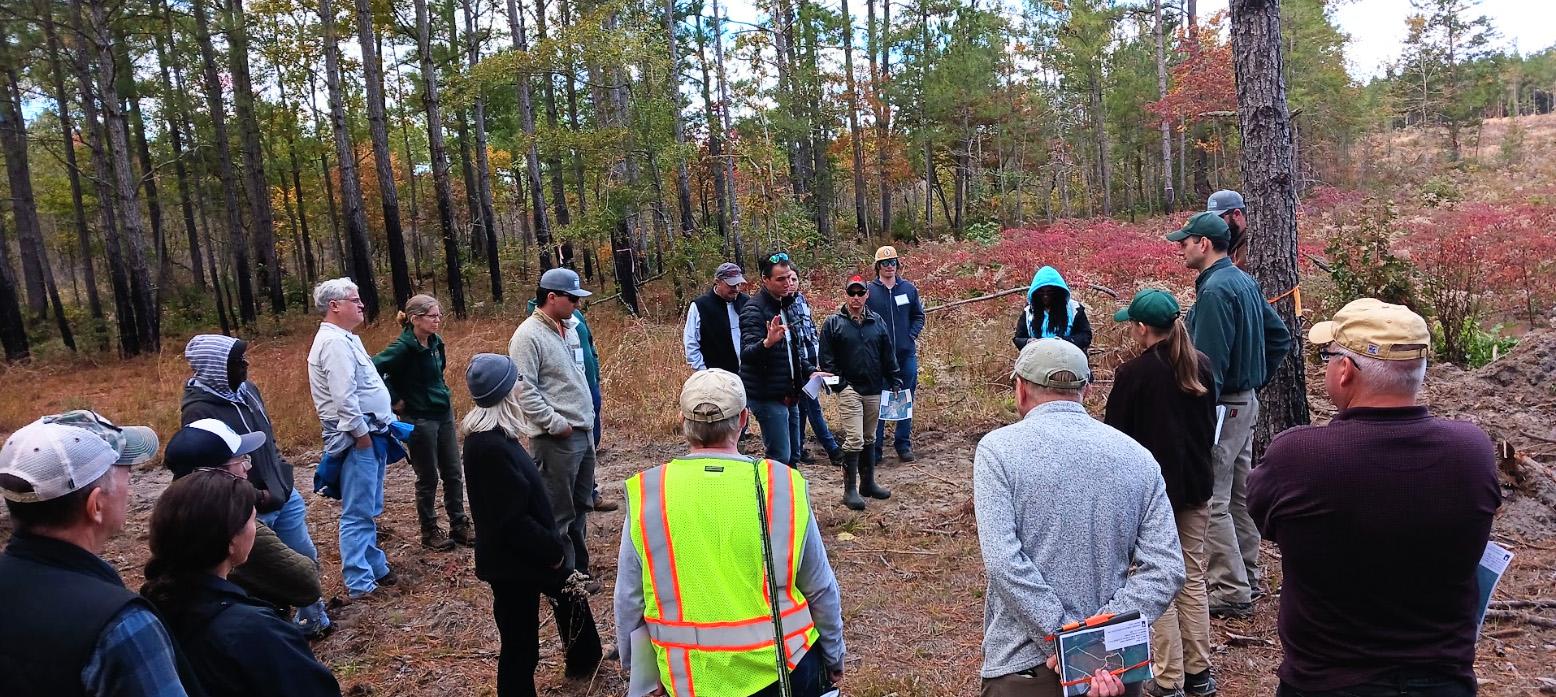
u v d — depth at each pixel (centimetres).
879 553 538
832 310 1422
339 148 2042
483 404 341
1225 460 406
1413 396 204
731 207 2138
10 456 179
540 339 481
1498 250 1139
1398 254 1302
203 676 197
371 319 2033
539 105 2869
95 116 2062
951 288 1478
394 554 559
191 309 2806
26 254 2695
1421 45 5191
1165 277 1382
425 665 421
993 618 246
